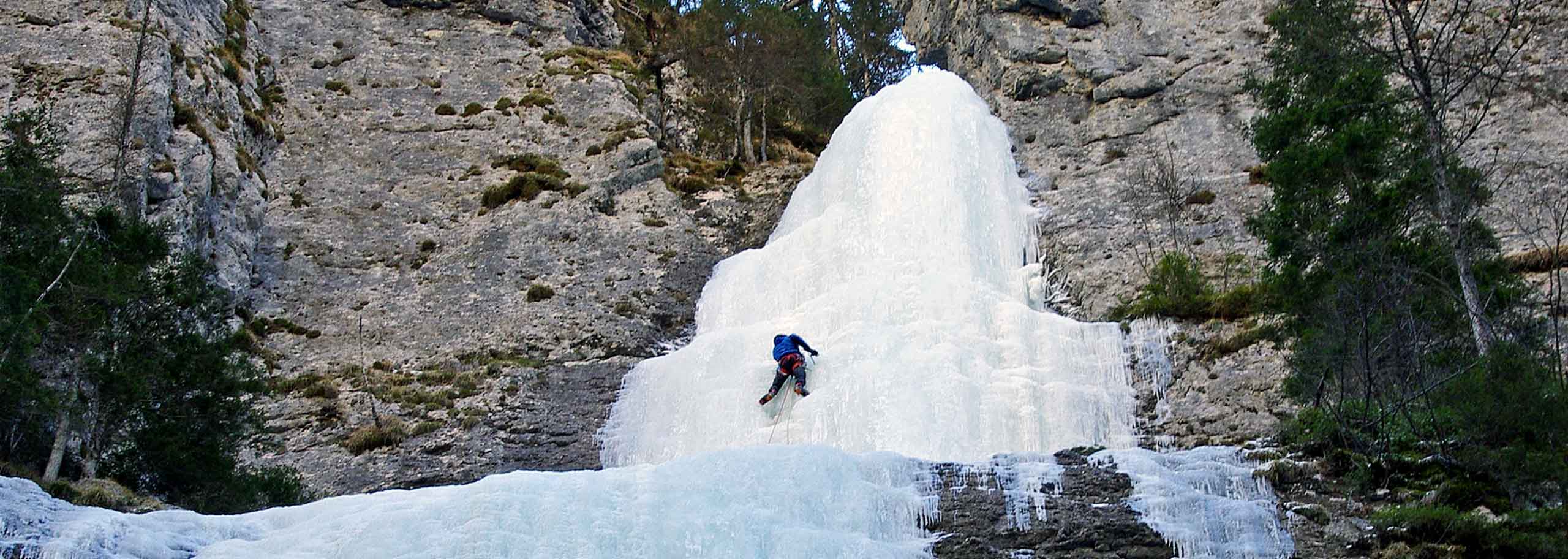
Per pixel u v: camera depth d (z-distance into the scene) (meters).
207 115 28.30
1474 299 17.98
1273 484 16.81
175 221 24.75
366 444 21.91
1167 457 17.52
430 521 15.16
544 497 15.70
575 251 28.41
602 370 24.59
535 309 26.44
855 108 31.33
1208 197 27.45
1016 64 33.34
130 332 18.23
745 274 27.06
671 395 23.14
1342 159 19.36
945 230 26.17
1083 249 26.73
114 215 19.14
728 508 15.81
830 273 26.06
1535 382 16.16
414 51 35.09
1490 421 16.17
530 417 23.00
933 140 28.23
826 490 16.33
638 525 15.32
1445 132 20.23
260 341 25.30
